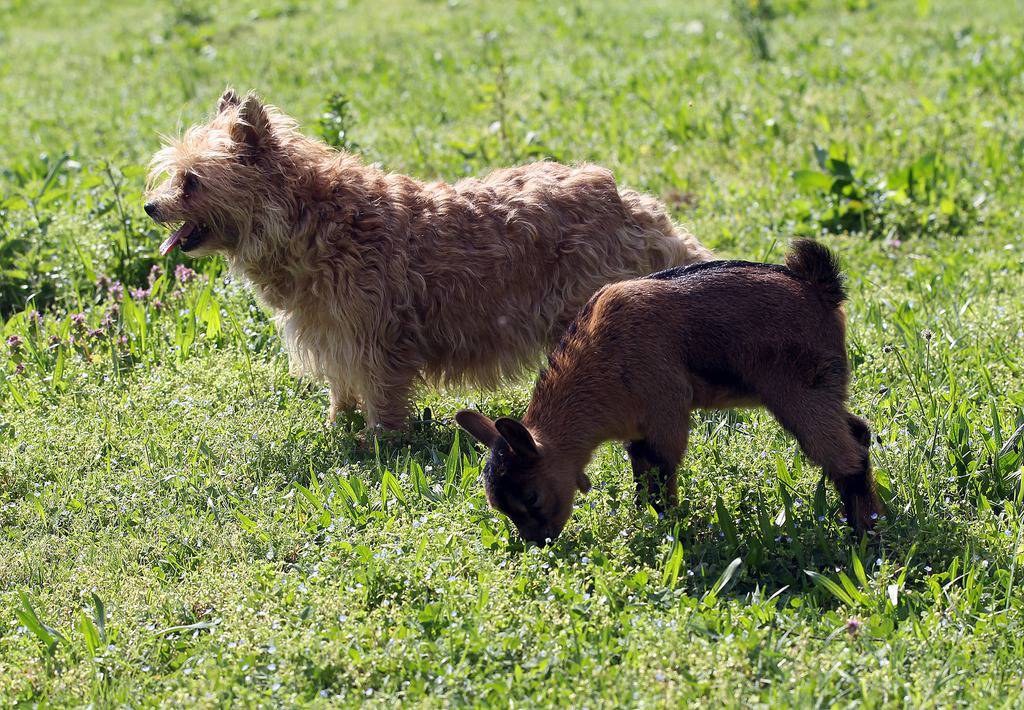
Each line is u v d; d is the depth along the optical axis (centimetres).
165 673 798
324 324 1091
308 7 3594
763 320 875
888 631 775
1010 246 1420
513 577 853
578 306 1129
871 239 1551
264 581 873
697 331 881
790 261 905
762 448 1023
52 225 1557
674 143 1950
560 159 1847
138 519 984
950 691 712
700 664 738
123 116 2358
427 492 986
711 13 3059
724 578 835
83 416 1146
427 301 1091
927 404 1055
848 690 725
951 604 795
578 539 909
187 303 1350
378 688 758
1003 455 959
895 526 897
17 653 802
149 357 1266
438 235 1089
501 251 1096
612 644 777
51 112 2458
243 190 1047
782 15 3056
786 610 811
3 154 2127
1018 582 836
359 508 965
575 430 877
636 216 1157
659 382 879
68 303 1395
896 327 1207
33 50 3225
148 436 1104
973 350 1159
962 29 2600
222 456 1073
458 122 2136
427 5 3531
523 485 853
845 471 880
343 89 2445
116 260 1484
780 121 1986
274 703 734
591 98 2231
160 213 1049
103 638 819
